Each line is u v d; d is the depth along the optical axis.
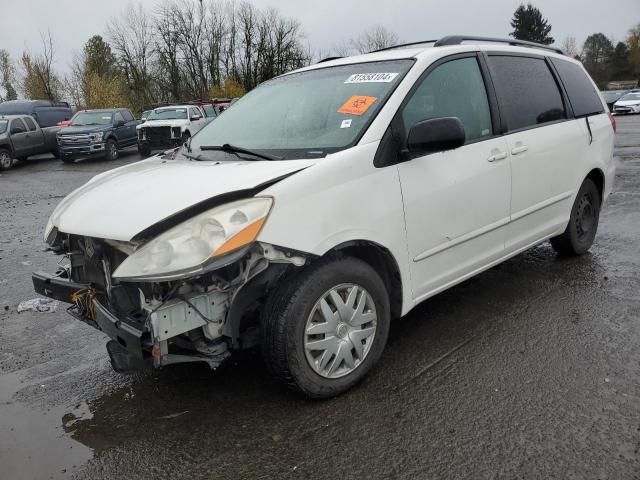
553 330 3.84
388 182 3.21
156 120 21.38
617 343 3.61
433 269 3.60
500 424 2.83
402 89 3.43
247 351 3.75
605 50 91.75
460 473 2.51
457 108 3.77
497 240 4.09
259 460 2.68
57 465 2.75
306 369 2.98
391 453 2.67
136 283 2.84
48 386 3.54
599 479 2.42
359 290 3.16
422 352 3.64
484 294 4.56
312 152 3.23
